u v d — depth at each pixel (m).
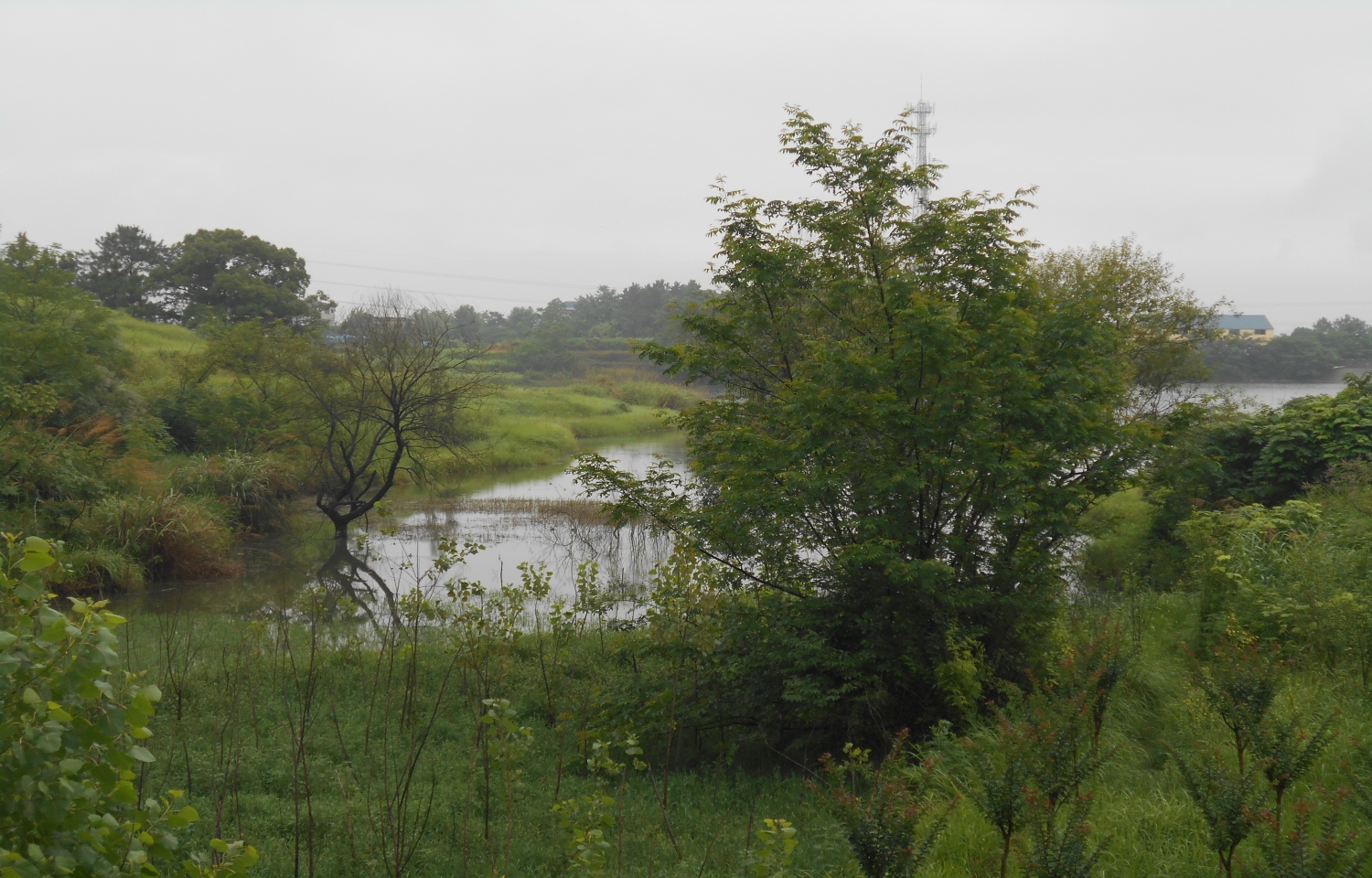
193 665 10.38
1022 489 8.45
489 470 40.50
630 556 22.45
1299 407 17.80
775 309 10.20
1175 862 5.32
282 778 7.33
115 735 2.35
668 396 72.38
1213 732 7.10
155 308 66.38
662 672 9.61
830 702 8.52
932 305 8.20
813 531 9.12
